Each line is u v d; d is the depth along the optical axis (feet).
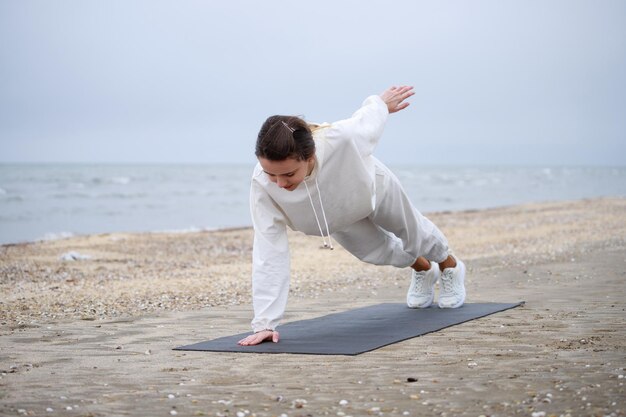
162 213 90.58
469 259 35.58
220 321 19.61
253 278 15.87
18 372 13.30
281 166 14.26
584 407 10.07
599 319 17.76
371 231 17.93
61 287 28.19
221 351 14.96
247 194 136.36
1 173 232.12
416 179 236.22
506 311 19.47
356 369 13.03
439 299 20.36
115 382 12.37
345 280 29.01
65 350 15.53
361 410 10.34
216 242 51.08
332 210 15.67
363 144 15.31
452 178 248.73
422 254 18.86
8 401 11.13
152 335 17.43
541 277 26.96
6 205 96.94
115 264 37.76
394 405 10.54
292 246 46.93
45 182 166.91
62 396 11.43
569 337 15.48
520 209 84.07
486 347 14.67
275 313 15.69
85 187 149.59
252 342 15.46
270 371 13.03
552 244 42.22
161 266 36.96
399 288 26.23
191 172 281.74
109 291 26.63
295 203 15.35
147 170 301.63
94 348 15.75
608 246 37.86
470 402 10.57
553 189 170.09
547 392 10.93
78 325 19.12
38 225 71.15
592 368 12.44
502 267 30.78
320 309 21.49
